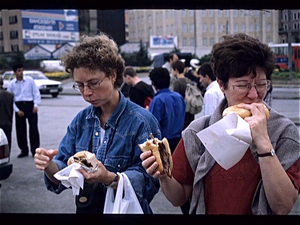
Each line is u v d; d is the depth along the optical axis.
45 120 12.83
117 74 2.16
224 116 1.65
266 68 1.68
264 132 1.57
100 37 2.13
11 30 47.59
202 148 1.85
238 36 1.76
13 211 4.69
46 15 47.31
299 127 9.45
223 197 1.76
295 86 22.84
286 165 1.63
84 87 2.04
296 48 24.83
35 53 39.75
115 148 2.11
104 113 2.21
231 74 1.66
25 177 6.18
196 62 13.49
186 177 1.92
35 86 7.52
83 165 1.83
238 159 1.63
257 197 1.70
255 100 1.67
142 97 5.12
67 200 5.09
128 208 1.96
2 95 6.51
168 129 4.29
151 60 46.94
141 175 2.05
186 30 66.50
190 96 5.32
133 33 80.56
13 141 9.47
